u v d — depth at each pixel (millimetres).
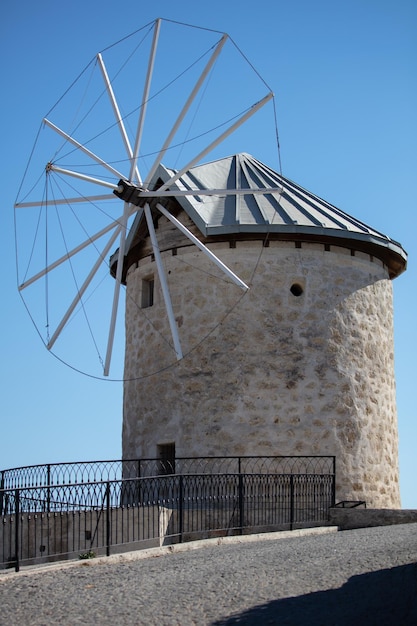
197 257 23062
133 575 13219
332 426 22172
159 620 10375
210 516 19438
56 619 10719
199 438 22078
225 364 22234
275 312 22422
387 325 24219
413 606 10094
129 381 24359
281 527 20156
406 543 14547
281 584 11820
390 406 23781
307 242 22922
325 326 22656
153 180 23578
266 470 21516
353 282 23344
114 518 18469
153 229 22703
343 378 22562
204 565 13727
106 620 10523
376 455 22812
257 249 22719
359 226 24156
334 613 10188
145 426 23219
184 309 22984
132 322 24578
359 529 19109
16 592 12352
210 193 21984
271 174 25484
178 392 22609
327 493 21312
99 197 23109
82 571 13969
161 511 18562
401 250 24531
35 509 18766
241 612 10508
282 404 21984
